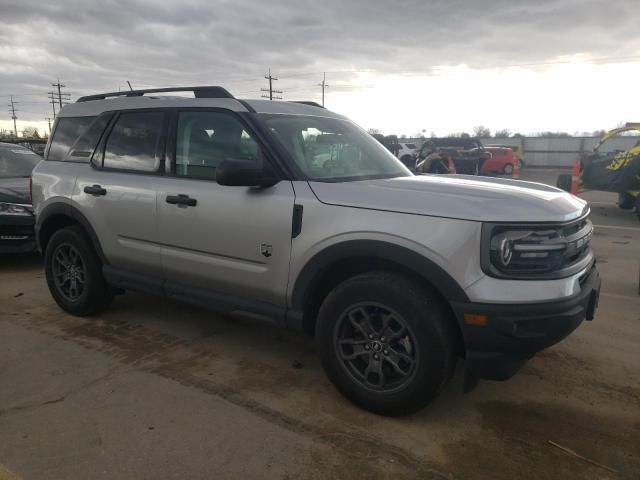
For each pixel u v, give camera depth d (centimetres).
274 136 349
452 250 275
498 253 270
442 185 326
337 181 337
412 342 291
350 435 291
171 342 421
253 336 436
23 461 266
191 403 324
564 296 275
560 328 273
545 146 4438
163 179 394
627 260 725
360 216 301
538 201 294
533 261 276
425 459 272
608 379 362
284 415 312
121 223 418
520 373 369
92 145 454
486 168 2812
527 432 298
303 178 333
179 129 394
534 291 270
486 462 270
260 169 324
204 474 258
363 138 423
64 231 467
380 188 315
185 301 396
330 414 314
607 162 1236
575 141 4328
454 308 276
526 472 262
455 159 2142
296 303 333
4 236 623
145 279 417
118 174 425
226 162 316
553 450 281
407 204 294
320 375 366
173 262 391
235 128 363
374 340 306
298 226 323
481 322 270
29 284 588
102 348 408
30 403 323
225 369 373
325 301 319
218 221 356
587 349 410
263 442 284
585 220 319
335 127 407
